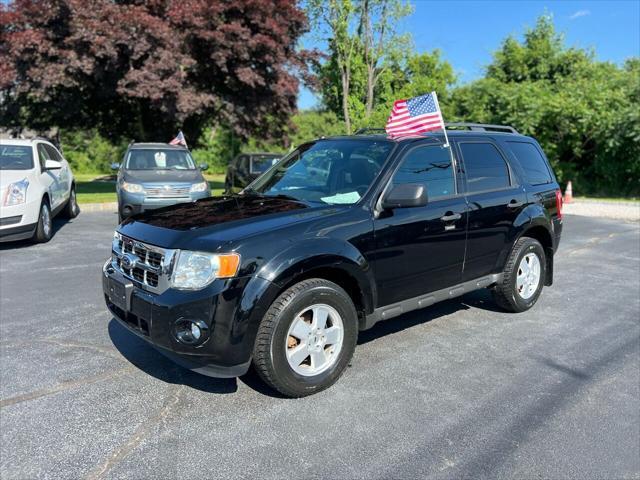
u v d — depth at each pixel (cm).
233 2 1705
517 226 517
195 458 287
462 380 389
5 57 1597
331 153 462
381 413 338
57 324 482
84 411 332
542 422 333
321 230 360
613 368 415
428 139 452
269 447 298
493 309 564
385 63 2491
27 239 865
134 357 414
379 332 488
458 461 290
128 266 360
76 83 1614
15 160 868
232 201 424
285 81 1836
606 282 689
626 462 294
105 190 1817
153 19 1549
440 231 438
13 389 358
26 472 271
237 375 328
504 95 2073
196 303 318
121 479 268
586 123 1928
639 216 1436
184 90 1680
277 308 335
